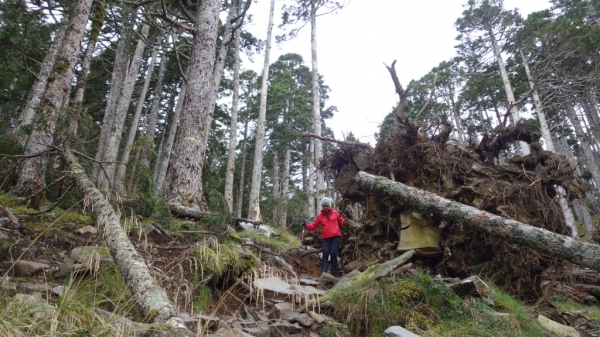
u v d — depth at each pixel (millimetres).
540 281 6316
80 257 3682
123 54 15312
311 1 16297
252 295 4262
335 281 5625
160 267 4137
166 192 7473
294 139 28422
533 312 5207
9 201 5121
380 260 7168
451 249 6688
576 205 21219
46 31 14344
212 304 3961
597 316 5895
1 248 3576
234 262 4613
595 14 20031
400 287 4477
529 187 6648
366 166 8281
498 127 7633
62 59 6121
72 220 5039
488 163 7535
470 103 23141
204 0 8898
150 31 17766
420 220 6977
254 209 15594
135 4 9578
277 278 4895
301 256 7230
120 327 2158
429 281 4703
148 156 6566
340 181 8734
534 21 20500
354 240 7836
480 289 4730
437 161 7320
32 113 11133
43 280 3328
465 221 5609
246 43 22266
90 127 6195
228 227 6059
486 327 4059
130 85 15109
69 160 5066
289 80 29703
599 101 25062
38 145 5656
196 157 7719
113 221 3398
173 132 18375
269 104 27672
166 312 2248
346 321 4066
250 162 32250
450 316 4250
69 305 2389
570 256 4559
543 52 20250
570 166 6820
